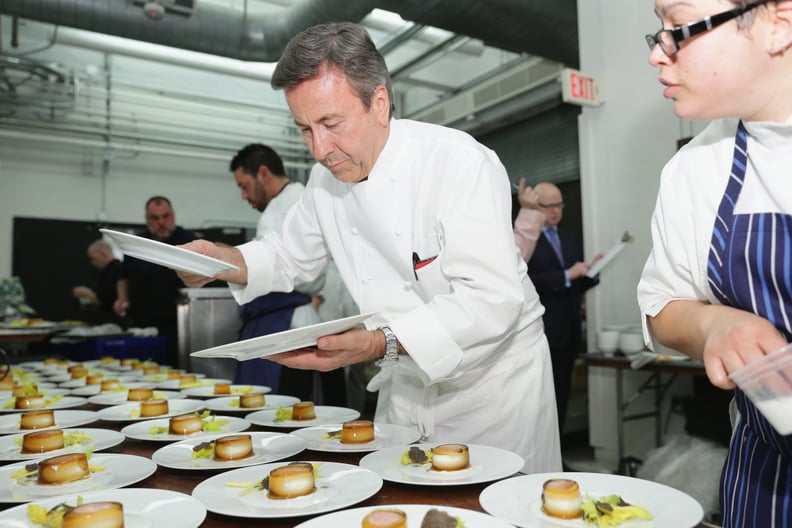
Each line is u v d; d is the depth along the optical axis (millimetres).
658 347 929
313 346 1050
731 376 597
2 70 5848
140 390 1689
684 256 859
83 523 673
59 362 2826
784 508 760
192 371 3096
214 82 7191
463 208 1121
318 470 896
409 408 1315
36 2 3803
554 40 4074
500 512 723
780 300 743
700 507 710
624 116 3682
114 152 7008
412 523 701
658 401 3418
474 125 5414
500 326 1092
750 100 705
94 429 1268
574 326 3121
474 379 1269
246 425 1304
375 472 868
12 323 3803
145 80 6875
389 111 1184
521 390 1287
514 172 5402
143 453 1124
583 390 5125
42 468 895
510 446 1282
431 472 889
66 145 7012
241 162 2729
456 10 3604
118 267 4730
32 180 6836
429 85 6547
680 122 3377
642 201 3582
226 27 4305
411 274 1262
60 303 6902
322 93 1051
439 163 1188
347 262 1390
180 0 4055
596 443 3875
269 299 2621
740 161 794
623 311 3697
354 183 1278
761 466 803
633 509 704
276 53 4508
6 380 2004
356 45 1076
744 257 765
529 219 3092
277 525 745
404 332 1043
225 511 740
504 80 5176
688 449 2826
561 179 4930
